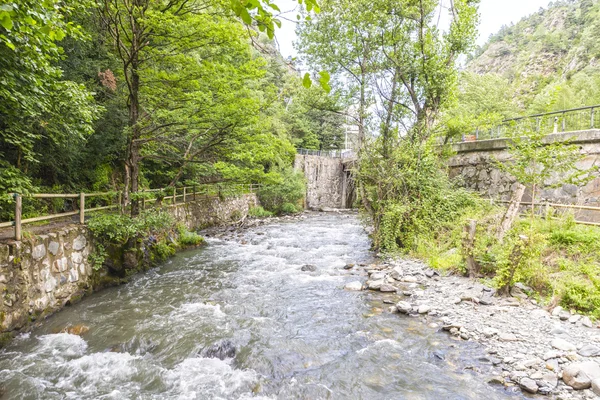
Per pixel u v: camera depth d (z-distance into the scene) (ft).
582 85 114.93
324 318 19.16
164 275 28.25
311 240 45.98
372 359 14.62
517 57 293.02
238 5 4.74
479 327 16.71
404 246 33.86
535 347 14.46
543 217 26.03
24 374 13.51
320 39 37.24
